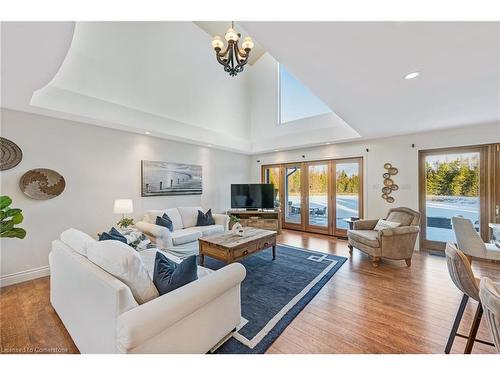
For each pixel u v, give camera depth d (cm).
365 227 402
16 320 201
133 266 139
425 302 230
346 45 159
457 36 147
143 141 429
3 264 278
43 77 197
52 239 315
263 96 634
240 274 175
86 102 324
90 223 354
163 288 149
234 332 182
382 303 229
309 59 177
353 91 236
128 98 380
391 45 158
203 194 552
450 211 395
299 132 559
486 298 95
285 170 632
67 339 176
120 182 393
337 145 527
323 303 229
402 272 310
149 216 395
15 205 286
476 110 292
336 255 388
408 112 301
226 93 579
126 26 375
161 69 428
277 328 187
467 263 140
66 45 153
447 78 207
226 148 582
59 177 320
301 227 599
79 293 158
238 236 341
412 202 425
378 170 466
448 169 397
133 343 108
